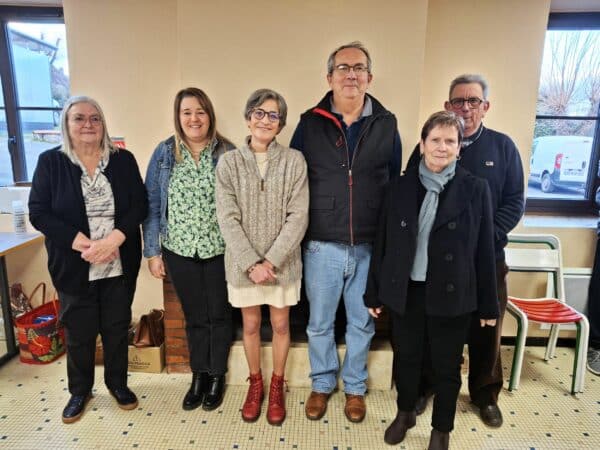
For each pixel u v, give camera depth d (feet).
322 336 6.26
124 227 5.82
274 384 6.33
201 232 5.94
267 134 5.46
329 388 6.47
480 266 5.13
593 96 8.50
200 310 6.38
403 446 5.74
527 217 8.93
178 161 5.94
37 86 8.62
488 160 5.74
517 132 7.95
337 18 6.86
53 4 8.16
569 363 8.06
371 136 5.67
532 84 7.76
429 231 5.08
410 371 5.55
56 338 7.86
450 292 4.96
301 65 7.03
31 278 8.82
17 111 8.68
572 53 8.34
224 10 6.85
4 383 7.13
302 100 7.15
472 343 6.23
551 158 8.79
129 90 7.88
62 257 5.62
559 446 5.79
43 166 5.57
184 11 6.85
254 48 6.98
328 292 6.00
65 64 8.50
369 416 6.35
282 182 5.57
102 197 5.74
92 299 5.96
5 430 5.96
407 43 6.90
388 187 5.46
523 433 6.04
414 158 6.14
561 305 7.59
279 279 5.71
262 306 7.62
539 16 7.51
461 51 7.68
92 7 7.59
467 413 6.46
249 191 5.56
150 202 6.23
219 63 7.02
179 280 6.16
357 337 6.22
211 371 6.66
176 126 5.87
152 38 7.70
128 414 6.35
